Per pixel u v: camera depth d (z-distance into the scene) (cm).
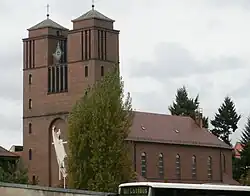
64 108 14088
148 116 15188
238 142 19162
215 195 5844
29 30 14875
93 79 13825
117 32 14325
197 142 15562
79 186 9062
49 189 7081
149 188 5628
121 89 9494
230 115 19812
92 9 14175
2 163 14462
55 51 14612
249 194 6000
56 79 14338
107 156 9044
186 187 5738
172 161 14900
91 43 13962
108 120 9169
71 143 9225
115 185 8894
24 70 14825
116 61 14162
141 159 14225
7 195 7269
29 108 14638
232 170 16512
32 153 14488
